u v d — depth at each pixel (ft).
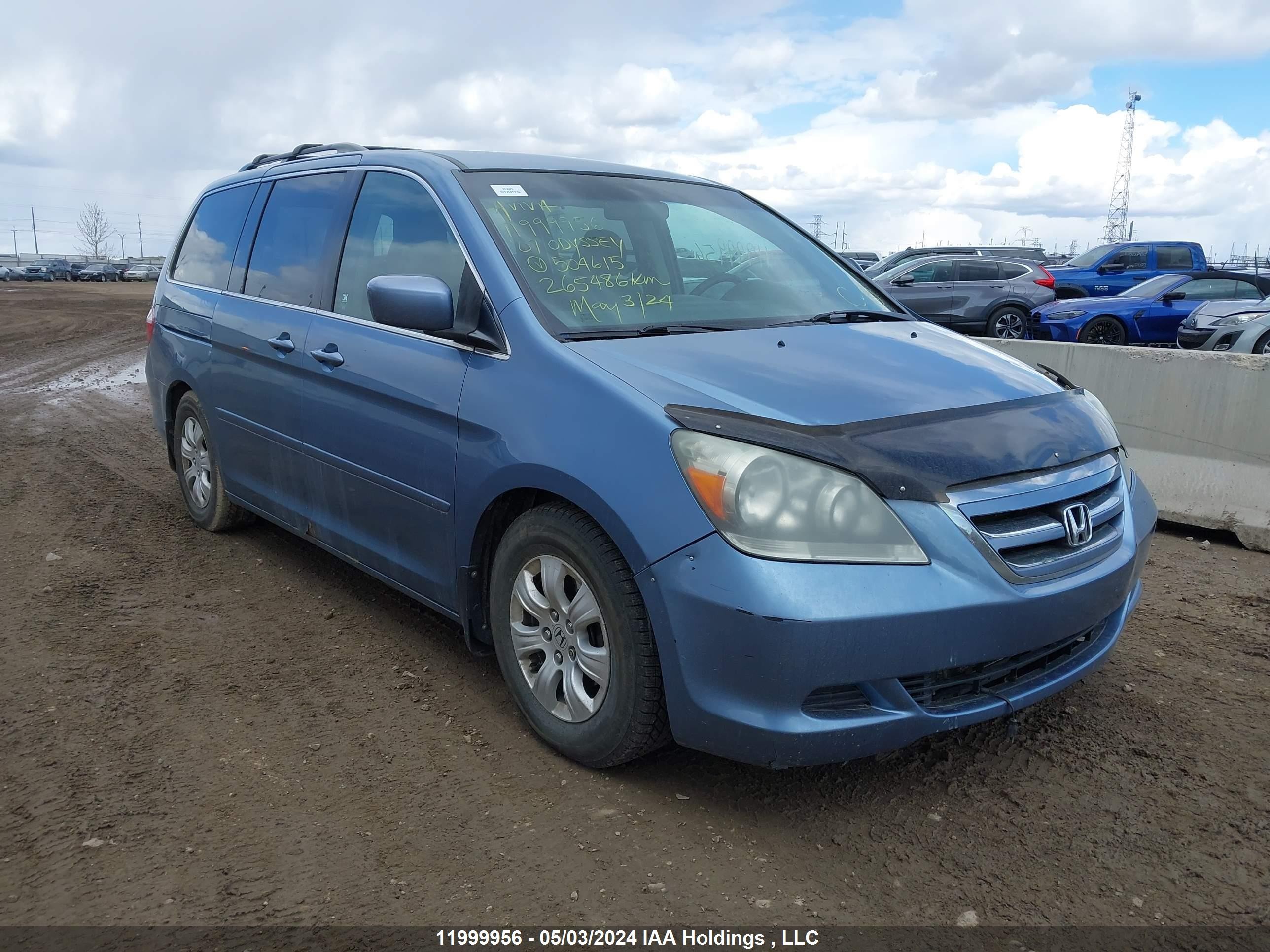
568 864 8.19
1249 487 17.83
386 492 11.57
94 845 8.32
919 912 7.66
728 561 8.00
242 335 14.56
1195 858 8.41
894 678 8.13
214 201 17.34
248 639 12.88
